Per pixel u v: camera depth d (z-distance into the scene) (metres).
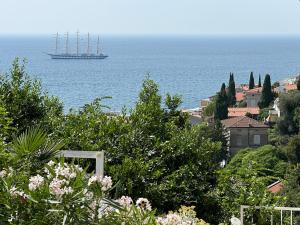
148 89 16.94
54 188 6.89
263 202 13.73
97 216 7.04
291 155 70.06
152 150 14.86
